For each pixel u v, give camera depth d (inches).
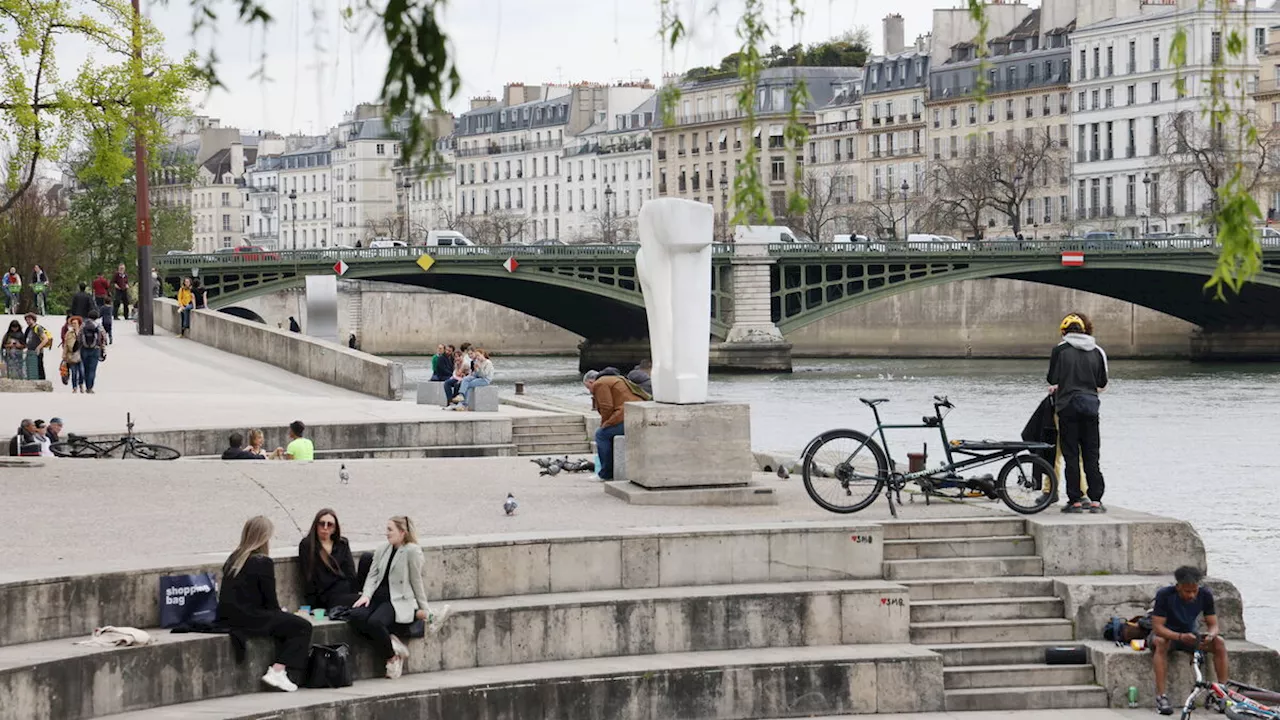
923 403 3378.4
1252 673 788.6
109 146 1413.6
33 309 3427.7
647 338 5128.0
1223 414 3061.0
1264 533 1736.0
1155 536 839.7
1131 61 6235.2
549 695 729.6
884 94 7219.5
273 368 2230.6
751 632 786.2
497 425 1505.9
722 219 7573.8
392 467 1103.6
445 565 771.4
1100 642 804.6
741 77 455.2
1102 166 6378.0
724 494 919.7
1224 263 418.0
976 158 6018.7
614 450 1007.0
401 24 362.3
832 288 4675.2
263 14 371.2
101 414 1558.8
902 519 861.2
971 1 473.1
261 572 705.6
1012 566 838.5
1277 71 5654.5
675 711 748.6
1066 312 5064.0
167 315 2817.4
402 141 363.3
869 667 767.7
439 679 728.3
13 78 1362.0
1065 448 879.7
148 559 739.4
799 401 3486.7
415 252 4311.0
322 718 682.8
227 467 1076.5
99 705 657.6
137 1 1462.8
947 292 5275.6
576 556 794.2
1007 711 777.6
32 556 772.6
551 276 4222.4
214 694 693.3
